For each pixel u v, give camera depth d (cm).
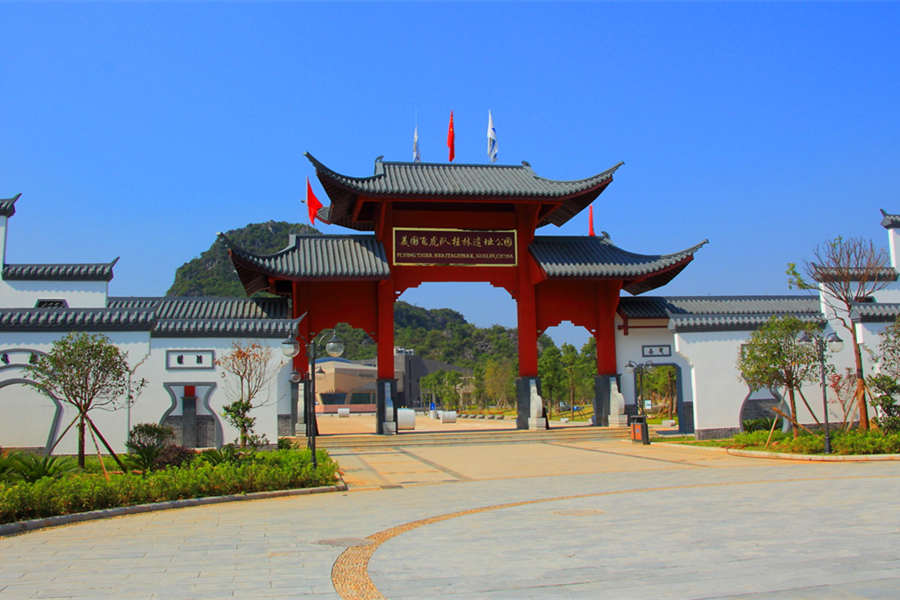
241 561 952
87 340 1892
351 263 3203
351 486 1847
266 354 2555
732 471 1969
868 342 2766
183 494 1583
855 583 758
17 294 3059
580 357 7012
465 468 2225
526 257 3475
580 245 3553
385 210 3369
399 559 948
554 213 3834
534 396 3388
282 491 1691
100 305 3106
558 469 2145
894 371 2509
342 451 2906
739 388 2914
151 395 2502
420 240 3394
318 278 3080
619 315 3497
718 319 2920
